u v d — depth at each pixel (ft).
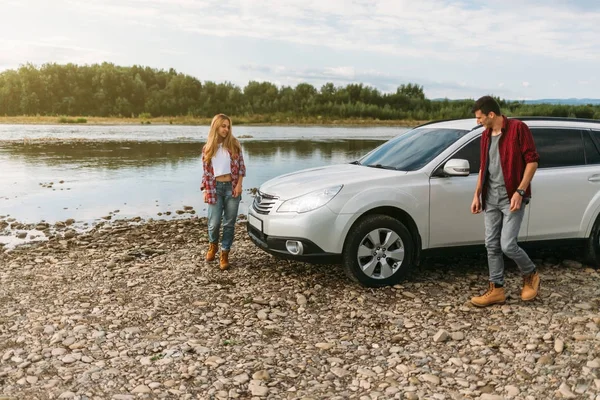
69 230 29.81
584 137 21.13
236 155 21.56
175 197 40.83
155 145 89.30
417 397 11.74
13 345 14.34
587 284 19.27
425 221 19.02
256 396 11.78
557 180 19.97
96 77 335.88
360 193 18.52
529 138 15.89
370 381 12.49
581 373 12.59
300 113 302.45
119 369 12.98
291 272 21.07
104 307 17.24
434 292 18.56
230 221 21.52
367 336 15.07
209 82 344.69
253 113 306.35
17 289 19.10
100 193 42.09
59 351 13.91
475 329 15.38
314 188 18.88
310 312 16.89
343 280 19.98
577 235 20.51
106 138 106.73
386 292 18.58
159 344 14.42
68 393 11.80
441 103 337.52
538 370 12.83
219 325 15.83
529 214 19.80
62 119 222.28
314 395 11.86
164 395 11.78
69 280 20.18
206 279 20.24
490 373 12.79
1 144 87.20
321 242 18.34
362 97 334.44
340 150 81.71
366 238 18.74
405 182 18.89
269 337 15.02
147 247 25.52
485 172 16.57
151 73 372.99
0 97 320.09
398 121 290.35
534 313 16.44
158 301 17.78
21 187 44.32
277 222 18.94
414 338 14.88
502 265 17.06
